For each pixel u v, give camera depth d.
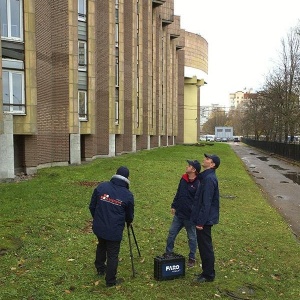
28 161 17.56
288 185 20.55
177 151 41.47
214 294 5.62
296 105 39.88
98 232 5.59
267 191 18.23
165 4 51.81
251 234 9.30
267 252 7.93
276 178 23.83
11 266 6.27
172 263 6.07
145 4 41.12
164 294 5.53
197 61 74.00
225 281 6.15
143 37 41.16
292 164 35.28
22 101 16.95
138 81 38.66
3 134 15.22
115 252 5.66
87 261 6.65
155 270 6.05
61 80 21.12
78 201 11.30
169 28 58.06
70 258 6.77
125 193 5.65
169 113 58.41
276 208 13.85
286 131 44.38
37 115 18.62
